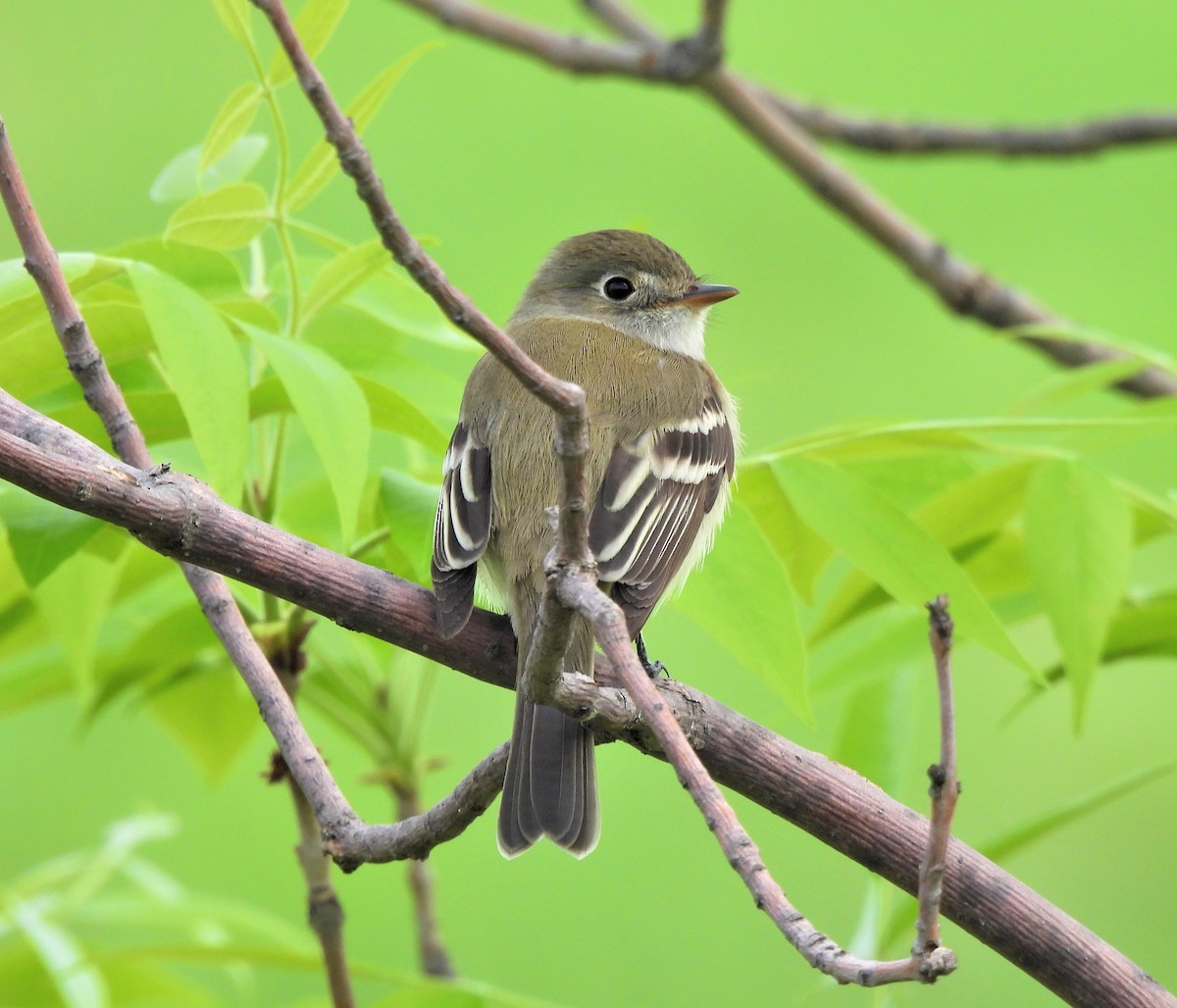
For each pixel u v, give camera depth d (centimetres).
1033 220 1325
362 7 1309
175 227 627
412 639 620
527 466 697
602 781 1109
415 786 766
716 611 646
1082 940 561
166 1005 909
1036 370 1236
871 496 664
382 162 1255
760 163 1286
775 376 1237
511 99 1295
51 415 638
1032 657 1135
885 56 1363
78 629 694
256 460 695
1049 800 1118
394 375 746
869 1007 690
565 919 1071
